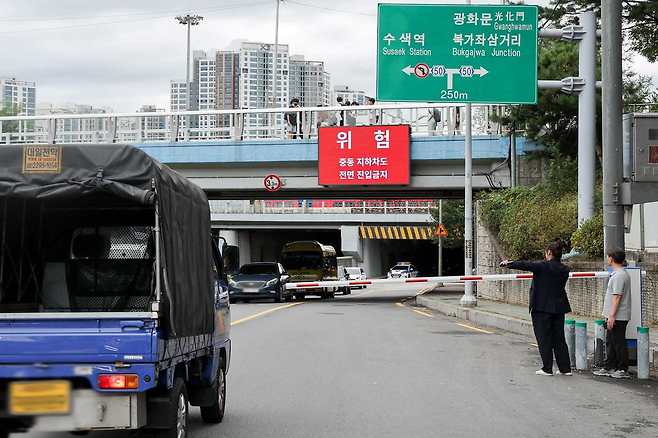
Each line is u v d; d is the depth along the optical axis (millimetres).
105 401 6684
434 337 19328
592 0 25062
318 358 15070
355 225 74625
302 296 45125
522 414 9797
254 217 69562
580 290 22609
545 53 28484
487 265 34938
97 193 7559
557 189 29641
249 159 38219
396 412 9914
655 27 24141
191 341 7938
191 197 8070
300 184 38844
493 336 19734
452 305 29438
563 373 13008
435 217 67000
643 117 13820
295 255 44969
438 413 9844
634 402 10648
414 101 21859
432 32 21844
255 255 81688
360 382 12234
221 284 9781
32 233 8180
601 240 22500
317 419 9523
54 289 8016
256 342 17938
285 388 11703
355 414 9797
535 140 31766
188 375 8547
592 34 22500
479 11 21828
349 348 16781
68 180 6875
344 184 36625
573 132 30453
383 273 91375
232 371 13383
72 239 8102
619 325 12688
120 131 39031
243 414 9852
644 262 19156
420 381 12344
